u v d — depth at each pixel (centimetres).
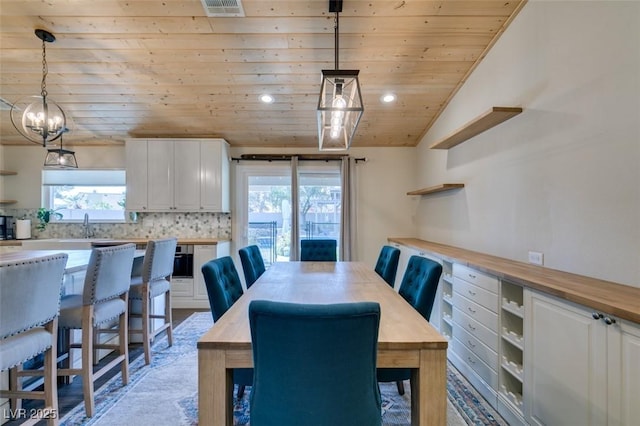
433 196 420
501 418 197
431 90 353
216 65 314
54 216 474
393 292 198
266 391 108
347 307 101
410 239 457
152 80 336
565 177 198
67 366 232
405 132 448
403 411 203
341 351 103
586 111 183
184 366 262
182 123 423
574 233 191
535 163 226
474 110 316
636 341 116
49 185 478
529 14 233
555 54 207
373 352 108
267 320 102
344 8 247
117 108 386
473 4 244
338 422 107
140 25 263
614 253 166
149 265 268
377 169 490
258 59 305
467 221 325
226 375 127
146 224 482
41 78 328
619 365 122
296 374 104
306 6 245
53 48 286
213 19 258
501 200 266
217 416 125
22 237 452
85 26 263
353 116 220
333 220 491
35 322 159
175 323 366
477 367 229
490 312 212
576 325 142
